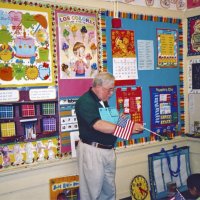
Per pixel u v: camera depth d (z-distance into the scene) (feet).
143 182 10.45
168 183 10.91
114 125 7.63
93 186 8.04
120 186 10.09
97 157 7.99
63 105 8.79
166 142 11.05
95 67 9.36
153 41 10.68
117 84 9.84
